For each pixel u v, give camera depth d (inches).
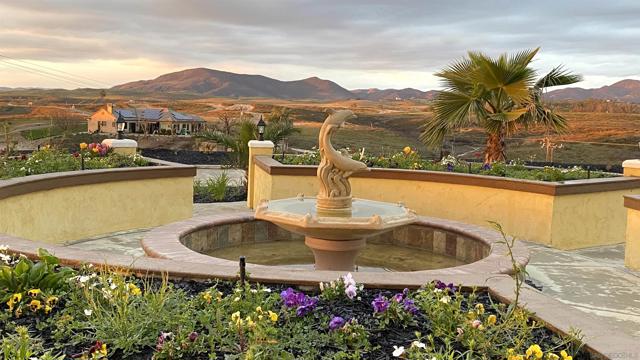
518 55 402.0
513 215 323.3
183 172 352.2
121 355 103.4
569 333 109.1
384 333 115.9
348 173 218.1
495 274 161.3
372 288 144.3
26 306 119.9
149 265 152.5
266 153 421.4
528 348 102.0
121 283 119.7
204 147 938.7
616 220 327.3
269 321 111.0
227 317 115.1
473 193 341.4
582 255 288.7
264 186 381.7
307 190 368.5
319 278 146.2
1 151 394.6
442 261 267.6
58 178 278.5
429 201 358.9
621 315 187.6
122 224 322.0
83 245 283.7
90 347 103.0
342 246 219.8
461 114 414.3
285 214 215.5
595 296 210.5
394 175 365.4
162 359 100.3
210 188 472.1
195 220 267.0
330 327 109.8
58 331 108.7
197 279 147.8
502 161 426.6
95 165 339.3
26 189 255.0
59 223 283.7
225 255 266.5
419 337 105.9
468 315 114.1
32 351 100.2
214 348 104.9
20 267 127.7
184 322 111.9
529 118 429.1
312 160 403.5
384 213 231.8
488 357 103.7
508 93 402.9
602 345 105.6
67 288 130.3
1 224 238.2
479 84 409.4
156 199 340.2
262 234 293.0
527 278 229.3
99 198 307.6
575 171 362.6
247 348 102.0
